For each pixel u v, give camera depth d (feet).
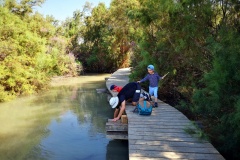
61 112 34.81
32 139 24.21
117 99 22.65
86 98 44.78
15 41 50.49
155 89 26.21
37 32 73.10
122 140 23.24
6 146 22.50
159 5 23.09
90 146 22.11
